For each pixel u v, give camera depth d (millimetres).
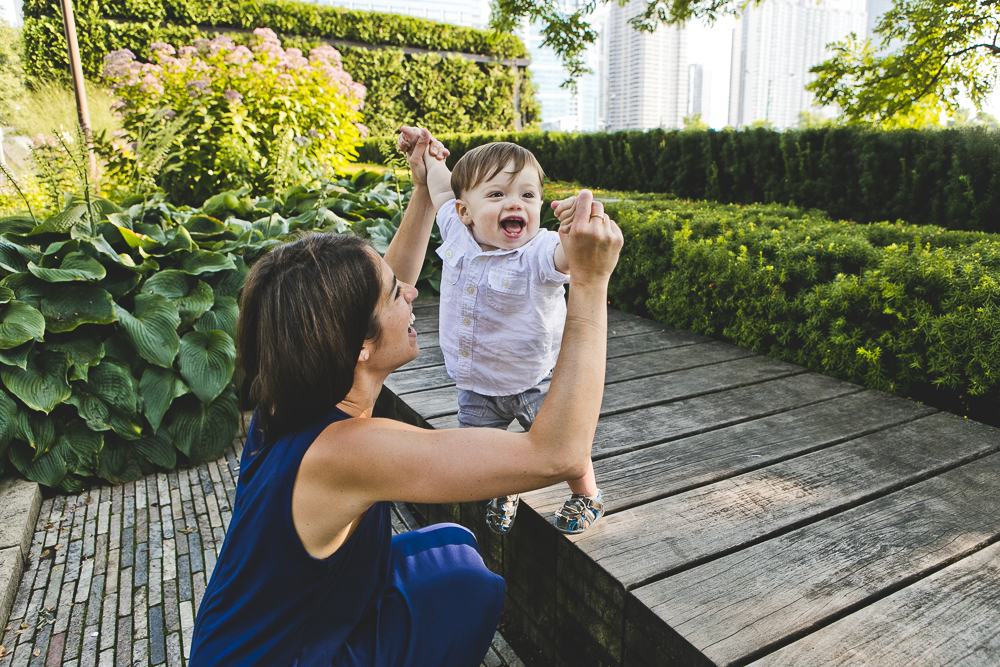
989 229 3811
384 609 1145
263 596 958
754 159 5492
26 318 2588
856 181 4598
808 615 1287
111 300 2814
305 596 968
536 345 1570
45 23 11625
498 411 1696
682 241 3518
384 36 15719
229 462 2963
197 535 2389
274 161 5062
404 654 1132
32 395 2551
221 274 3277
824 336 2801
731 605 1318
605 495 1792
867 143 4449
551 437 932
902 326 2512
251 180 5293
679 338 3426
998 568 1446
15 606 2004
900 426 2234
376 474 907
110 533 2400
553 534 1629
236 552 979
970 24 4215
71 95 8836
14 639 1868
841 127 4801
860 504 1738
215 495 2680
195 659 994
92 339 2754
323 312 923
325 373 934
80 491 2705
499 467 917
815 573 1431
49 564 2213
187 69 5285
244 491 1006
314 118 5703
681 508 1715
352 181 6039
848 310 2686
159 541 2348
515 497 1671
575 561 1549
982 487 1811
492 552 1996
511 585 1903
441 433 955
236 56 5383
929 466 1937
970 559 1483
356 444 916
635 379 2764
